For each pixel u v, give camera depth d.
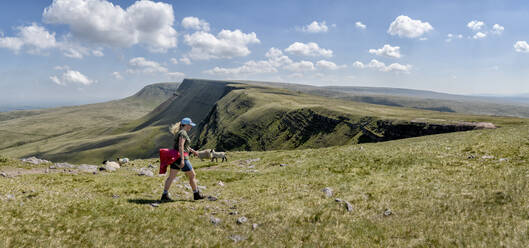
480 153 16.47
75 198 10.16
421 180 12.14
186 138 10.96
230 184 15.63
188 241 7.06
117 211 8.94
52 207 8.65
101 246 6.41
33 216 7.68
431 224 7.57
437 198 9.49
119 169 22.66
